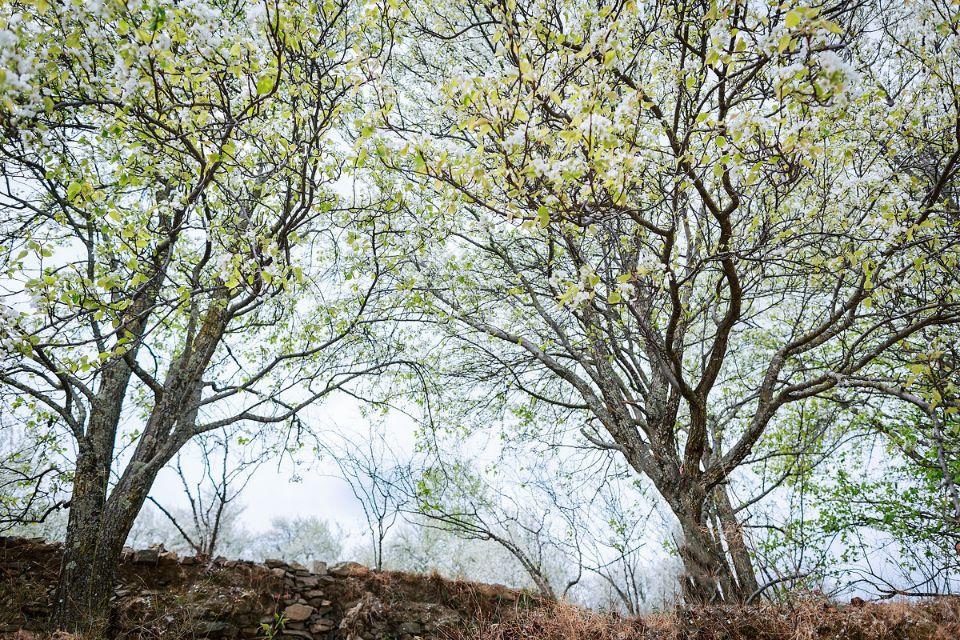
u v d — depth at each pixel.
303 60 6.54
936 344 7.05
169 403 8.38
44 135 5.12
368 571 9.70
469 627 9.12
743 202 7.96
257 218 7.49
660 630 8.01
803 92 4.49
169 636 7.60
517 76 4.93
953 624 7.86
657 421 10.30
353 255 9.59
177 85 5.42
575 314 9.90
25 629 7.14
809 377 10.91
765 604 8.12
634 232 8.12
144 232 6.07
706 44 6.10
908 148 7.97
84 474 7.75
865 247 6.70
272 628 8.33
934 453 10.59
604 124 4.43
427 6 8.59
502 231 10.09
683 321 9.25
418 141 5.16
